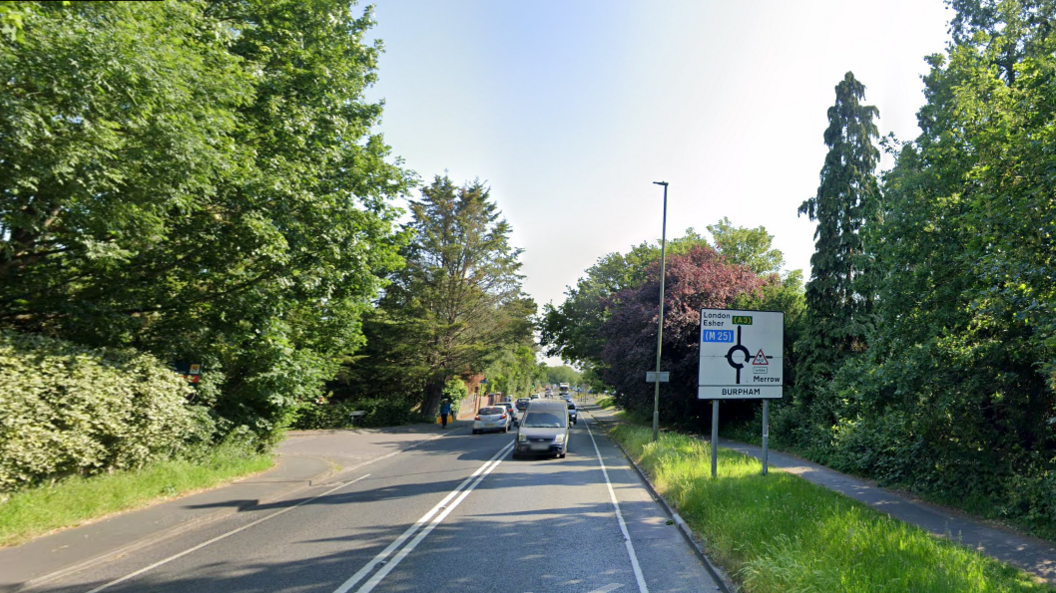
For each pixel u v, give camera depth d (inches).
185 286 506.9
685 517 349.1
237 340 528.4
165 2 326.0
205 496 430.0
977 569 214.1
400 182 633.0
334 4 568.4
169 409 446.3
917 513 382.0
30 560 260.8
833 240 879.1
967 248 353.4
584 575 248.7
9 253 354.3
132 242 413.4
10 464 322.3
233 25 489.1
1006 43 513.3
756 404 1036.5
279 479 521.0
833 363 837.2
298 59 546.6
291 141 509.7
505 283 1566.2
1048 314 279.1
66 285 454.3
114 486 383.2
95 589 231.3
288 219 491.8
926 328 431.8
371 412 1310.3
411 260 1477.6
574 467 638.5
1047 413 382.6
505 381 2714.1
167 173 330.3
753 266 1779.0
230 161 394.0
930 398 425.4
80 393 361.7
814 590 187.0
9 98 258.1
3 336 342.0
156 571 255.1
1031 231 305.7
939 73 540.4
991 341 386.3
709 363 442.3
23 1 253.0
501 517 370.0
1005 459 398.3
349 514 383.6
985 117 445.1
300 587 231.9
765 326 450.6
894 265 466.3
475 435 1127.6
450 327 1413.6
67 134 286.7
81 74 268.1
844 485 500.4
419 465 666.8
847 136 912.3
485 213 1566.2
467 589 230.1
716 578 237.1
